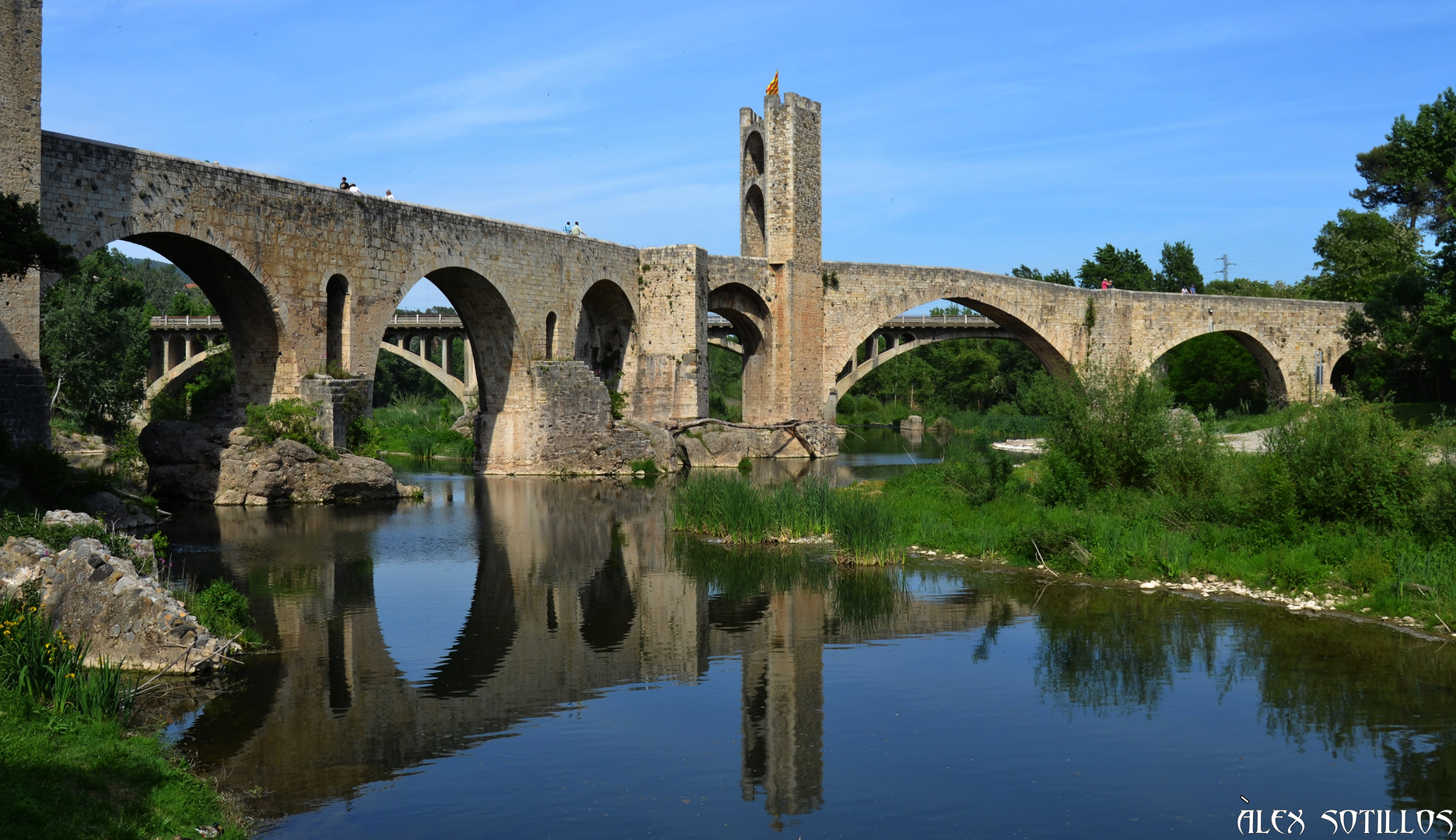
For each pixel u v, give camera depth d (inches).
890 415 4377.5
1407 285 2618.1
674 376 2097.7
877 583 927.7
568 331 1913.1
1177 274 4200.3
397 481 1489.9
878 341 3284.9
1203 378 3334.2
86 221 1115.3
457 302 1801.2
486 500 1481.3
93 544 653.9
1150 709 601.0
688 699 615.2
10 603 579.8
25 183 1036.5
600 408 1892.2
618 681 647.1
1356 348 2787.9
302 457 1374.3
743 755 532.1
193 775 478.9
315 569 954.7
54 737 464.4
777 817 464.4
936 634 757.9
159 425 1393.9
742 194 2379.4
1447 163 2507.4
